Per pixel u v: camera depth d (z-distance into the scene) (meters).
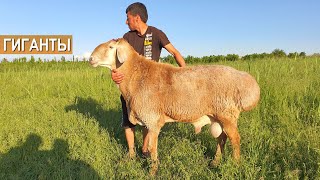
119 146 2.05
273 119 2.26
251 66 4.14
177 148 1.84
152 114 1.68
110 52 1.74
